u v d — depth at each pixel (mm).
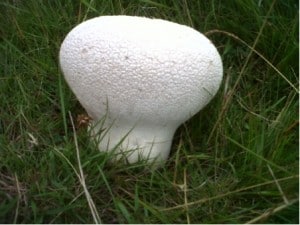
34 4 301
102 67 205
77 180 224
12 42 292
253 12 280
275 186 216
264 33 276
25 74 276
